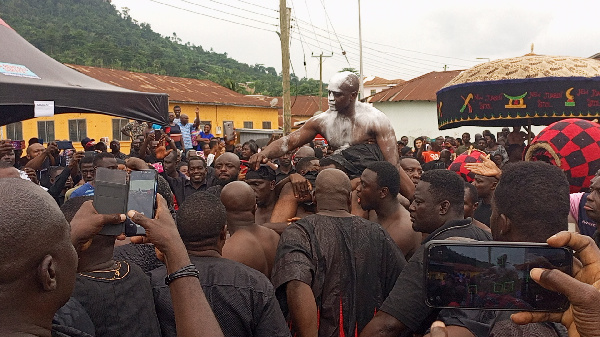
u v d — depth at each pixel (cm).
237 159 568
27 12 16725
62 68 635
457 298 125
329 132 459
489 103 609
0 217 111
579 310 104
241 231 316
